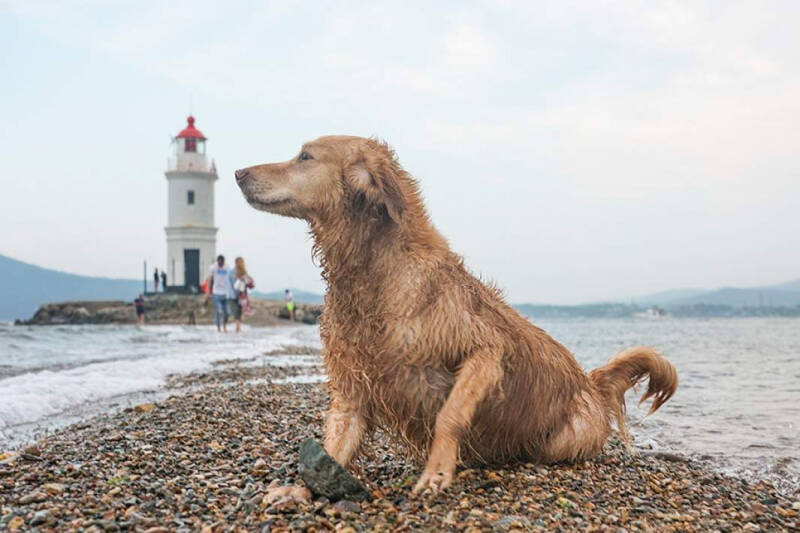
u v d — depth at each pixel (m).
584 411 6.07
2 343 21.98
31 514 4.20
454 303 5.09
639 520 4.63
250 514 4.39
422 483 4.84
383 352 5.05
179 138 66.56
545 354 5.73
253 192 5.23
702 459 7.55
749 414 10.67
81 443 6.70
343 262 5.17
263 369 14.38
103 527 4.04
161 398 10.41
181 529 4.11
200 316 52.44
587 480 5.54
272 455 6.25
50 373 12.60
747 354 27.86
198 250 64.88
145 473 5.50
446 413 4.97
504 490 5.02
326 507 4.50
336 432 5.22
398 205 5.06
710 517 4.91
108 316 53.34
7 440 7.52
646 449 7.85
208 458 6.10
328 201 5.17
